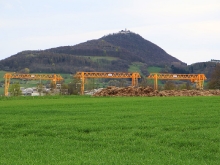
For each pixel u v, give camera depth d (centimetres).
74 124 2672
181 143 1955
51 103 4978
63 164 1558
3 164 1580
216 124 2570
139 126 2517
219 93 6956
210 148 1827
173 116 3034
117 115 3222
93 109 3888
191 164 1573
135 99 5553
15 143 2058
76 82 12244
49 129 2500
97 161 1612
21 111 3797
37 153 1795
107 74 11669
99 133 2302
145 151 1811
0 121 2948
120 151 1833
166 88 11581
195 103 4378
